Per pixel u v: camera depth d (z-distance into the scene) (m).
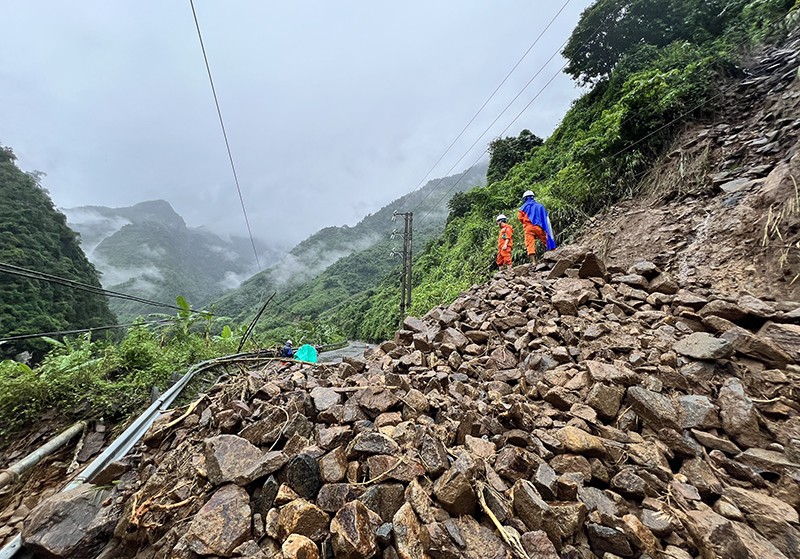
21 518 2.95
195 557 1.56
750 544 1.64
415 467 1.91
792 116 6.23
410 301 20.53
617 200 9.03
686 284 4.95
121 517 2.03
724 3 11.10
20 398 4.17
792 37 8.12
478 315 5.53
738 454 2.22
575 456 2.16
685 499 1.93
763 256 4.53
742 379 2.83
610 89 14.20
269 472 1.92
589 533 1.71
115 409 4.50
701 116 8.12
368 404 2.68
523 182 18.38
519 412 2.53
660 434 2.42
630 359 3.31
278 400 2.89
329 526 1.64
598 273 5.41
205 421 2.93
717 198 6.23
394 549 1.54
